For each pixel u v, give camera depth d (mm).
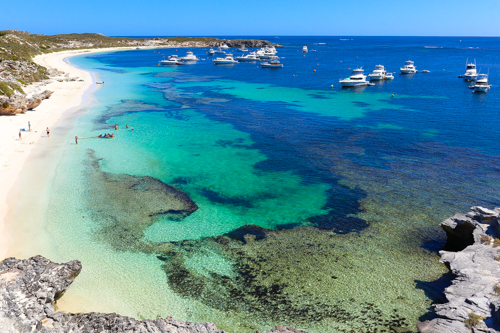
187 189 32156
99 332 15141
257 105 68000
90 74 104125
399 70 120812
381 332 16875
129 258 22031
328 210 28422
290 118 57875
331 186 32688
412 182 33000
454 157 38875
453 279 20031
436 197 30031
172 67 131750
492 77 99000
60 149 40844
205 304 18469
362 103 69125
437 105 65562
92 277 20219
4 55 79938
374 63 145500
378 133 48469
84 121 53500
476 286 18141
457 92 78500
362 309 18234
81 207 27953
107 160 38375
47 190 30469
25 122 49531
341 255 22625
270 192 31688
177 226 25875
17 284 17188
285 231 25453
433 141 44531
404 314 17891
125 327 15273
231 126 53188
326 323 17359
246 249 23203
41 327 15406
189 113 61188
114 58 162500
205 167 37375
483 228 21984
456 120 54500
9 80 66188
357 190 31719
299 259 22172
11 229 24359
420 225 26000
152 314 17750
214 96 76875
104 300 18562
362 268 21344
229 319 17547
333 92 81688
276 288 19625
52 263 19109
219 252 22844
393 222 26453
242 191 31906
